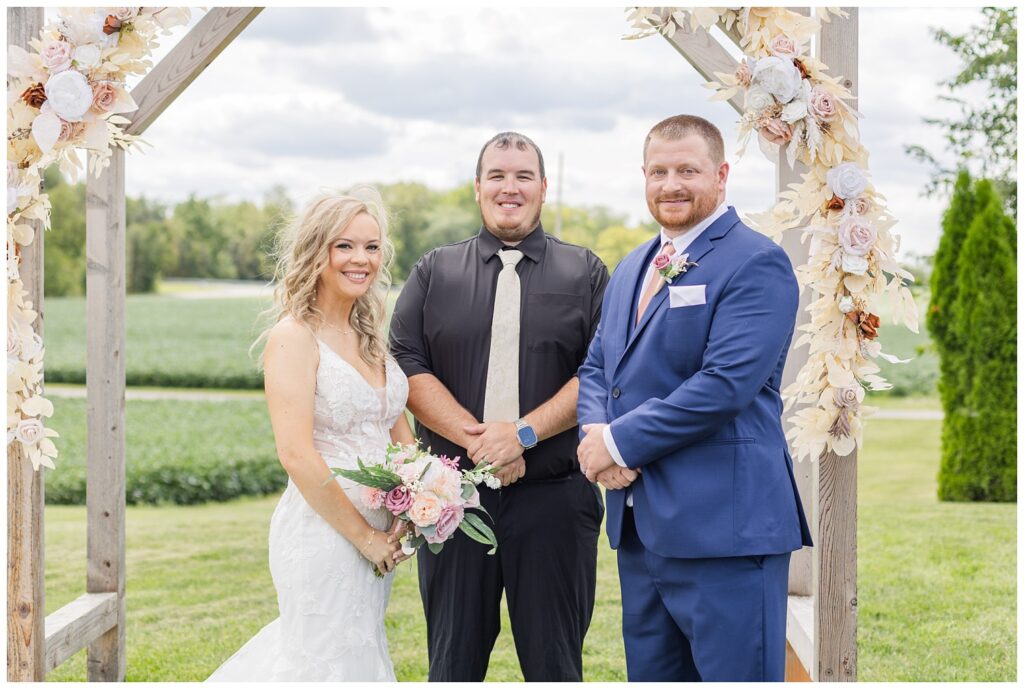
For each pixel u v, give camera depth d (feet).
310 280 8.64
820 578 8.69
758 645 7.92
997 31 29.40
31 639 9.02
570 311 10.16
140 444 30.71
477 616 10.02
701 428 7.76
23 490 8.96
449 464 8.70
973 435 24.56
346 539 8.49
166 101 11.02
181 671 13.87
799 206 8.63
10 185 8.80
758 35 8.56
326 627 8.37
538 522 9.96
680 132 8.15
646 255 8.83
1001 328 23.99
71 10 8.86
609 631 15.69
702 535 7.91
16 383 8.83
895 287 8.59
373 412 8.74
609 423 8.47
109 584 11.43
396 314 10.53
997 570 18.43
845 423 8.55
